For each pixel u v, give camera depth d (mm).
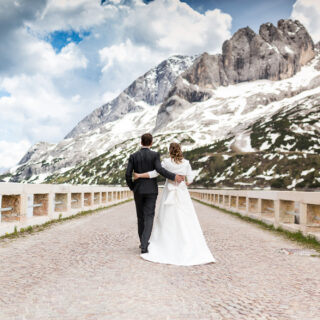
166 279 4609
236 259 6238
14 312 3246
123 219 14375
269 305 3598
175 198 6133
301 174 131250
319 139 166000
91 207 19234
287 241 8812
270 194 12664
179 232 5996
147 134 6516
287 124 190750
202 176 158250
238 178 143750
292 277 4906
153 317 3158
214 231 10797
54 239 8234
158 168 6156
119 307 3420
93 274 4797
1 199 9562
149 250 6113
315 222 9078
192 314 3264
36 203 12250
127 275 4770
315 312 3389
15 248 6930
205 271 5188
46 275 4719
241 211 18438
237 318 3186
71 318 3102
